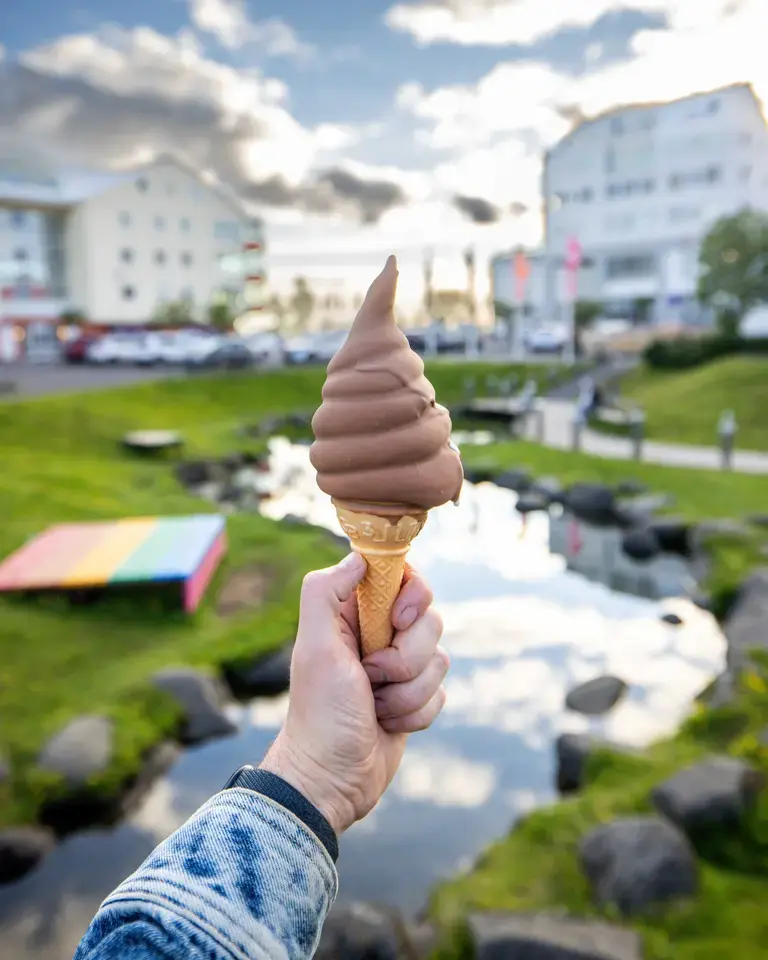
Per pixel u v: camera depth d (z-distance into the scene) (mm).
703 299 26203
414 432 1200
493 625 7164
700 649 6652
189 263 52406
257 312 55531
